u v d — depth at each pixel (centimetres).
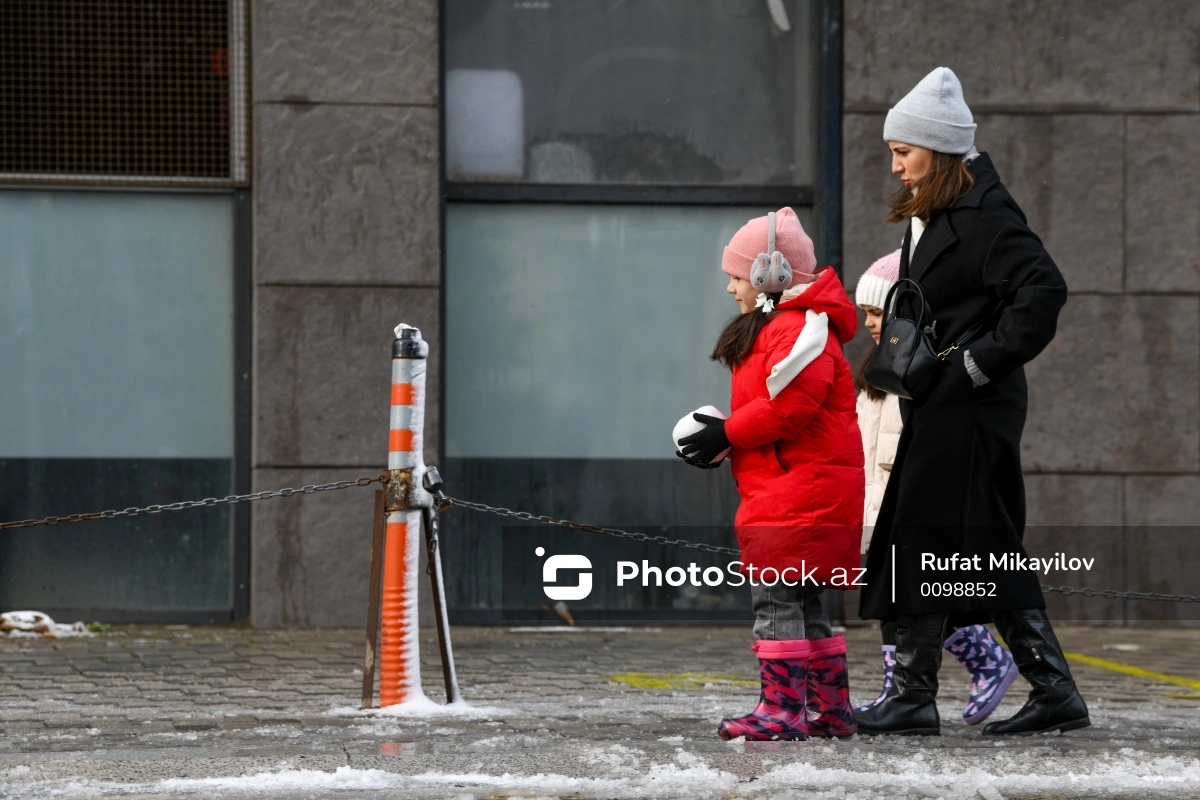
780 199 2420
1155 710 1531
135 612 2333
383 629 1441
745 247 1248
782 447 1219
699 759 1119
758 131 2430
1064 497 2408
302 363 2289
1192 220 2414
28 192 2328
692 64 2420
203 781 1026
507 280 2392
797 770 1065
